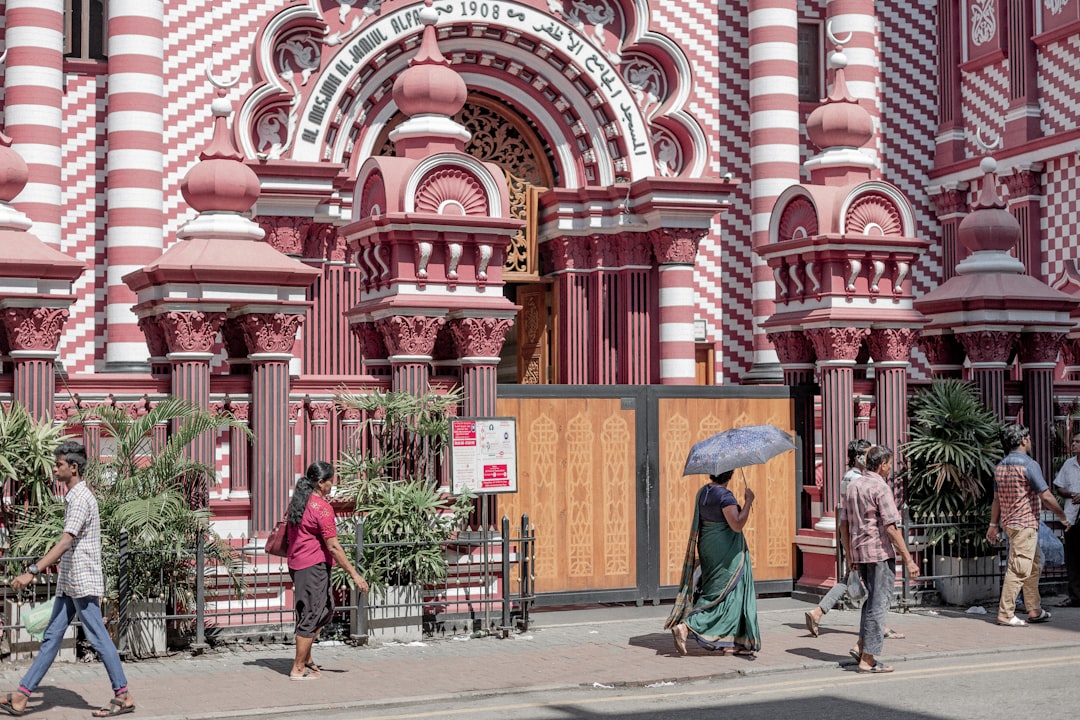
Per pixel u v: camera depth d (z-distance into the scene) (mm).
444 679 10500
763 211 21203
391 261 13062
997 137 23031
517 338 21203
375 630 12086
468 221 12961
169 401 11711
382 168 13109
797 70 22734
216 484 12445
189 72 18625
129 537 11219
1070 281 21484
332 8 18922
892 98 23750
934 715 9094
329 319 18375
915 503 14750
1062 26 21703
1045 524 14805
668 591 14414
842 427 14703
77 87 18734
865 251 14727
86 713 9367
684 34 21359
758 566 14961
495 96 20234
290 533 10656
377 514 12188
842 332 14656
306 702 9664
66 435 12016
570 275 20078
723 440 11531
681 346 19797
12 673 10844
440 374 13891
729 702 9695
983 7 23281
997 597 14562
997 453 14523
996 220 15969
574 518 14008
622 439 14289
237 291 12219
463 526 13070
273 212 17703
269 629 12109
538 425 13898
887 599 10914
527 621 12766
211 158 12906
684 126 20250
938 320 15867
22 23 18031
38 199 17969
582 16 20312
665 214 19562
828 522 14703
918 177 23938
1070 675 10586
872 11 22453
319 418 12945
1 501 11266
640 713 9320
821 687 10242
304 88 18547
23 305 11523
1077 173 21547
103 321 18703
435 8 19156
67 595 9359
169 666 11062
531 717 9219
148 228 18203
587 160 20188
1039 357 15727
